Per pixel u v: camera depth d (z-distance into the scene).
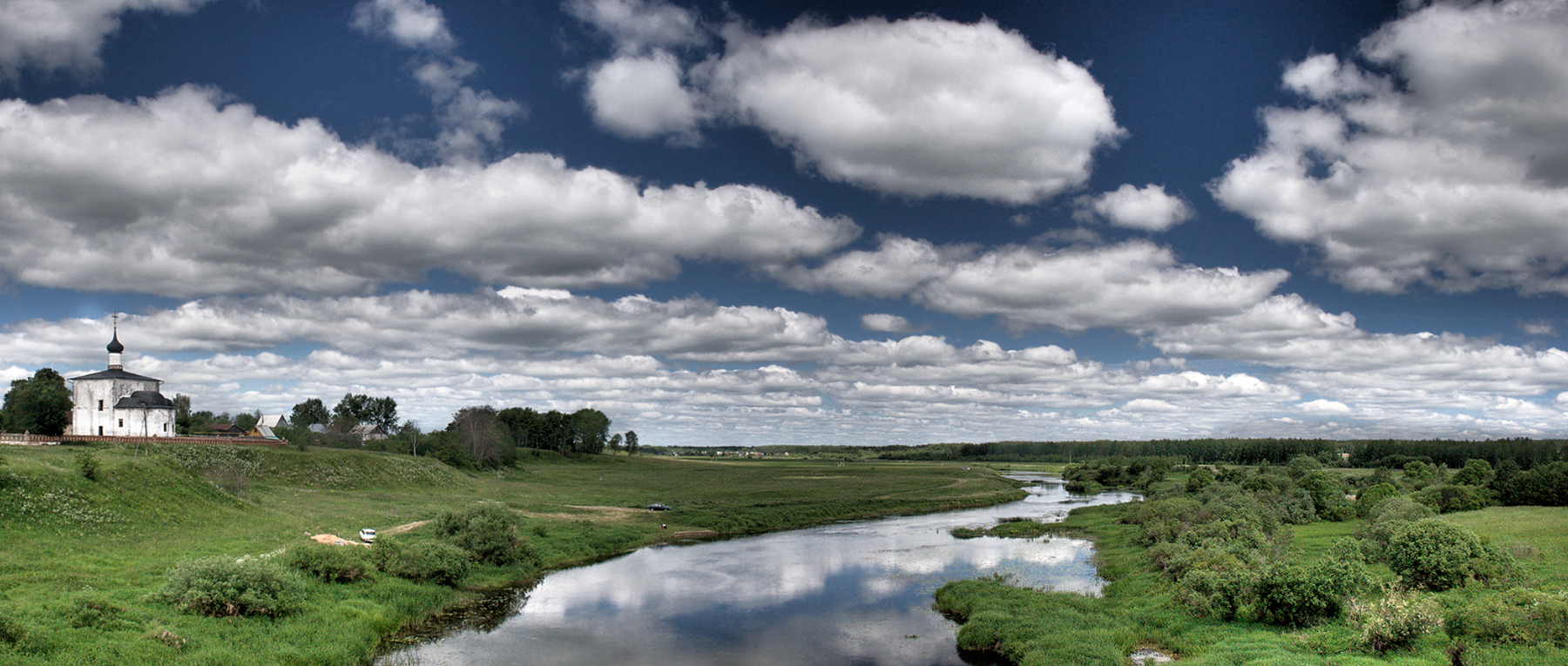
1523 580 41.59
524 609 51.44
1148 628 41.69
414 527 71.75
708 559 73.12
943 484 171.12
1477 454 189.75
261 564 41.34
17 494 50.09
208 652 33.16
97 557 44.97
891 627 47.34
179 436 113.25
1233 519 64.38
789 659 41.00
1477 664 29.61
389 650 41.34
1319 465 150.50
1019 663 38.62
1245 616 40.94
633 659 40.81
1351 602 37.44
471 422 164.00
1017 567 66.12
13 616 31.36
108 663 29.95
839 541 85.94
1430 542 43.50
